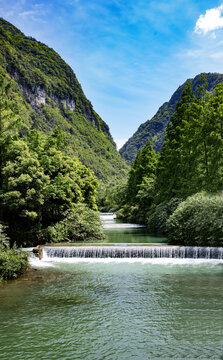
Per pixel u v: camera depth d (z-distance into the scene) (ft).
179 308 34.71
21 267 52.42
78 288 43.42
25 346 26.35
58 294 40.63
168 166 123.85
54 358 24.34
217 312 33.14
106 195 416.05
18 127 88.99
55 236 84.17
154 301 37.29
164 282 46.06
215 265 58.18
